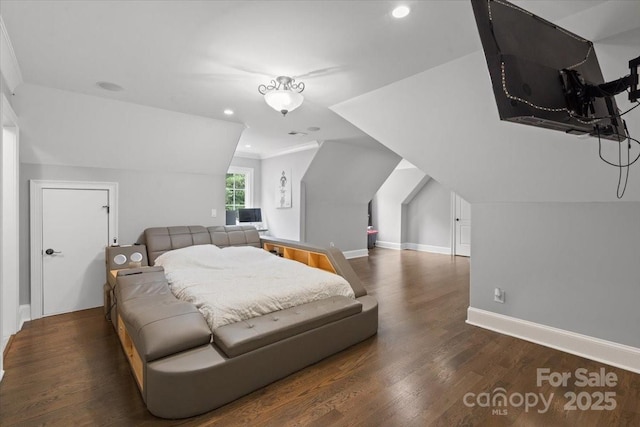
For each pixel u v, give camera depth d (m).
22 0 1.56
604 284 2.38
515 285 2.85
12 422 1.70
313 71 2.37
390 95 2.68
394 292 4.25
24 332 2.91
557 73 1.43
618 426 1.70
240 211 5.95
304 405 1.87
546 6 1.59
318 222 6.23
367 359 2.41
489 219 3.01
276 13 1.67
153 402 1.75
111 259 3.40
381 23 1.76
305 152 5.46
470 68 2.13
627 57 1.67
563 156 2.22
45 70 2.39
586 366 2.30
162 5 1.60
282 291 2.56
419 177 7.64
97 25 1.79
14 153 2.79
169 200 4.18
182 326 1.98
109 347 2.61
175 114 3.49
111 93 2.88
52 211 3.38
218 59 2.21
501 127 2.30
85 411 1.80
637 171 2.02
